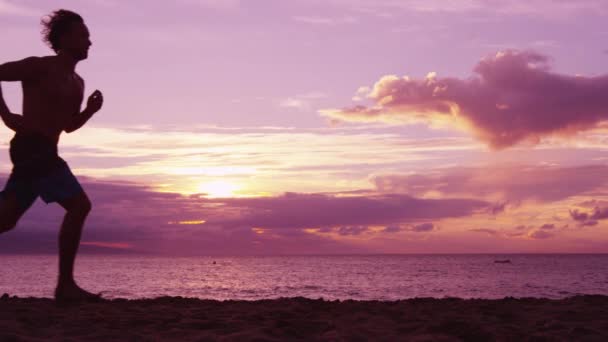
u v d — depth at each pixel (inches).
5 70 155.3
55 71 163.0
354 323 148.3
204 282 2272.4
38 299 200.7
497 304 203.2
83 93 174.7
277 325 139.8
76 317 146.2
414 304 203.5
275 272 3668.8
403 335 129.0
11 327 128.1
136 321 143.0
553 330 140.3
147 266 5502.0
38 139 160.7
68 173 165.9
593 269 4109.3
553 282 2127.2
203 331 131.0
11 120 158.9
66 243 169.2
